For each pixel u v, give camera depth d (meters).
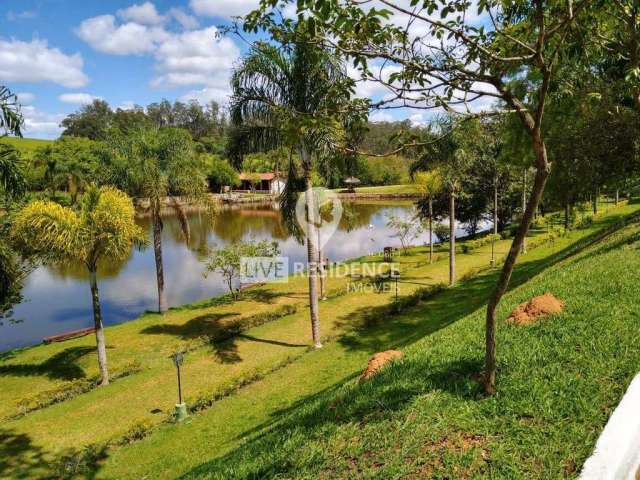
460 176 17.02
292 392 8.58
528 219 3.17
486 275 16.97
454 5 2.67
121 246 9.95
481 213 29.36
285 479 3.41
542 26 2.61
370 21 2.54
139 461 6.82
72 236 9.21
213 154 75.06
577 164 11.84
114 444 7.38
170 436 7.48
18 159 8.80
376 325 12.75
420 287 16.22
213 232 38.25
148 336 13.34
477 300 13.04
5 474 6.84
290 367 10.15
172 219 48.06
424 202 28.66
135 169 14.77
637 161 11.18
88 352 12.13
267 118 11.09
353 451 3.48
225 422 7.69
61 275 24.02
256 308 15.74
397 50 2.82
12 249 10.00
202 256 26.80
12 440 7.81
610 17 4.10
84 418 8.54
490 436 3.31
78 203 9.98
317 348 11.30
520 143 12.59
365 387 4.78
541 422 3.35
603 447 2.88
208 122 101.69
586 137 11.12
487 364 3.80
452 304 13.52
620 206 30.62
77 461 6.84
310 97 10.31
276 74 10.52
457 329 6.59
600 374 3.80
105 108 96.88
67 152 49.56
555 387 3.71
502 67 2.85
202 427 7.64
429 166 16.09
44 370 11.16
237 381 9.27
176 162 15.52
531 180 26.22
